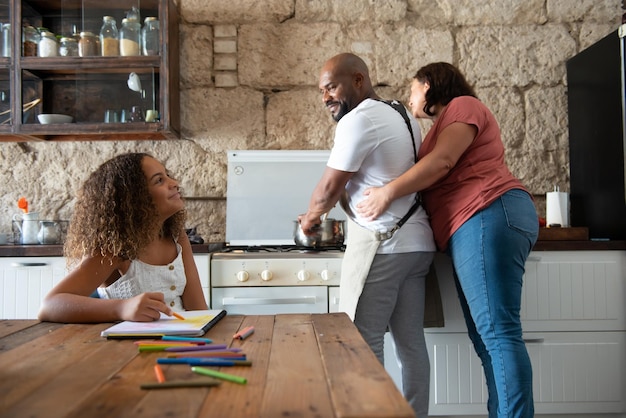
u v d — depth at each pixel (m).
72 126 2.61
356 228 1.92
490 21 2.96
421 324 1.96
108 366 0.84
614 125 2.47
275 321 1.20
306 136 2.93
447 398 2.30
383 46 2.96
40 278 2.31
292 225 2.84
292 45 2.95
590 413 2.35
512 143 2.95
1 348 0.97
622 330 2.32
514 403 1.76
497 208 1.82
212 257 2.27
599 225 2.62
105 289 1.49
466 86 2.06
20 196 2.85
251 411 0.62
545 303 2.31
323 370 0.80
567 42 2.95
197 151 2.92
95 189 1.50
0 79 2.62
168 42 2.65
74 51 2.66
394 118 1.90
